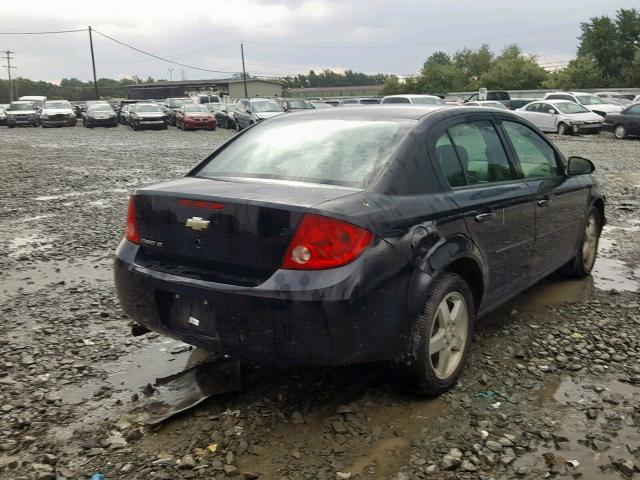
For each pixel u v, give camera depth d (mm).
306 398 3674
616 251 7219
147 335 4797
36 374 4117
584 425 3346
